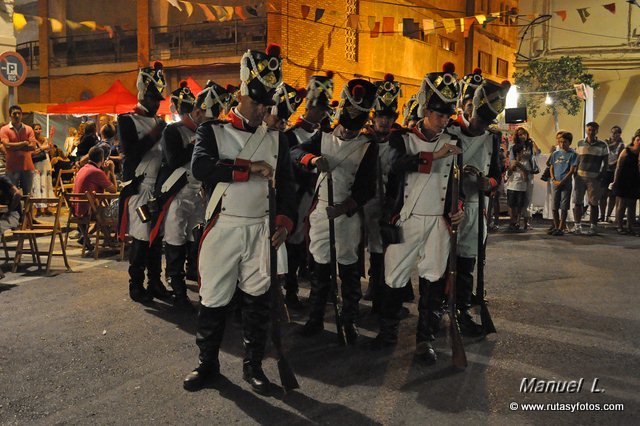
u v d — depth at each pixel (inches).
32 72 950.4
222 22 802.8
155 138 254.1
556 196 473.1
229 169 158.9
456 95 185.9
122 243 340.2
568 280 308.5
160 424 150.3
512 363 192.9
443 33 1082.7
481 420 153.8
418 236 191.5
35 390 169.3
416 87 1007.0
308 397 166.2
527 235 470.6
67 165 581.6
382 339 204.8
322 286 215.8
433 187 189.5
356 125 201.9
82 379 177.0
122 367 186.2
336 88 822.5
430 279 192.1
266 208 166.9
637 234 477.1
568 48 1056.8
